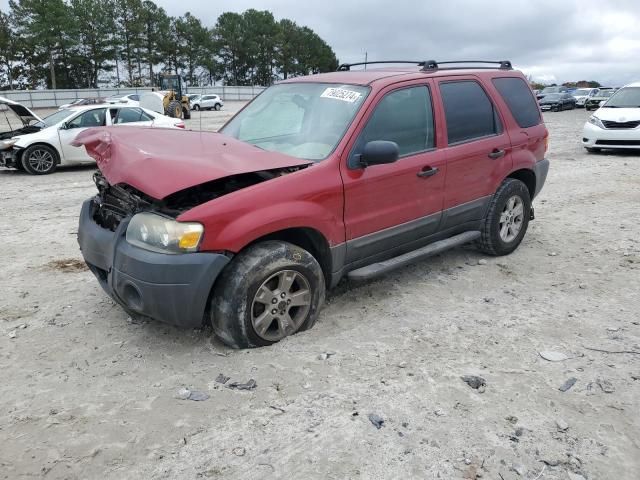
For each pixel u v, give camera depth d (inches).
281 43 4200.3
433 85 188.1
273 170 155.0
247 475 103.7
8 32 2908.5
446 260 222.8
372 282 198.5
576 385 132.0
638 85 562.6
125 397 128.6
